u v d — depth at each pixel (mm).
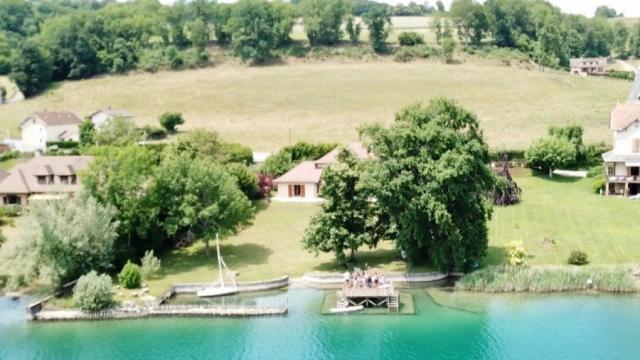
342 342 73750
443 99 91625
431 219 85250
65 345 75000
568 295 83000
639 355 68812
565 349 70312
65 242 85875
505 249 92938
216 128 185500
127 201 94875
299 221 110750
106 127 146875
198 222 98000
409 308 80625
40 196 118312
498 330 74562
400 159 88250
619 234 98188
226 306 81438
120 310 81375
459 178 86375
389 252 97188
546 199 117062
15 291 89500
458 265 86688
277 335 75938
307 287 88375
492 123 179750
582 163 134750
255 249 100438
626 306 79375
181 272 93000
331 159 124062
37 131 171875
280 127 184250
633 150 118750
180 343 74875
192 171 96938
